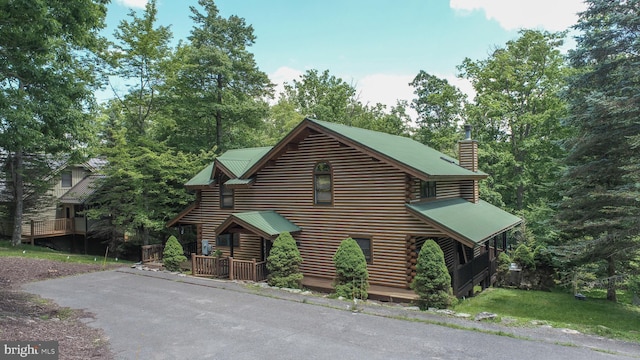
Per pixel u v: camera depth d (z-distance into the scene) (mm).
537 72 29312
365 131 18469
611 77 13406
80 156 13125
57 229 28984
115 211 23172
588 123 13703
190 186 19422
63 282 14750
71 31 11047
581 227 14234
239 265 15414
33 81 11000
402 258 13836
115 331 9180
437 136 36250
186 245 22000
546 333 8945
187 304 11602
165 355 7750
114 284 14422
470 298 15273
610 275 15469
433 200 16203
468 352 7812
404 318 10133
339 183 15320
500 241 27453
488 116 30594
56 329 8852
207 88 28703
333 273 15453
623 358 7453
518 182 28875
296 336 8828
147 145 22969
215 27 28750
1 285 13555
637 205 13086
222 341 8531
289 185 16750
